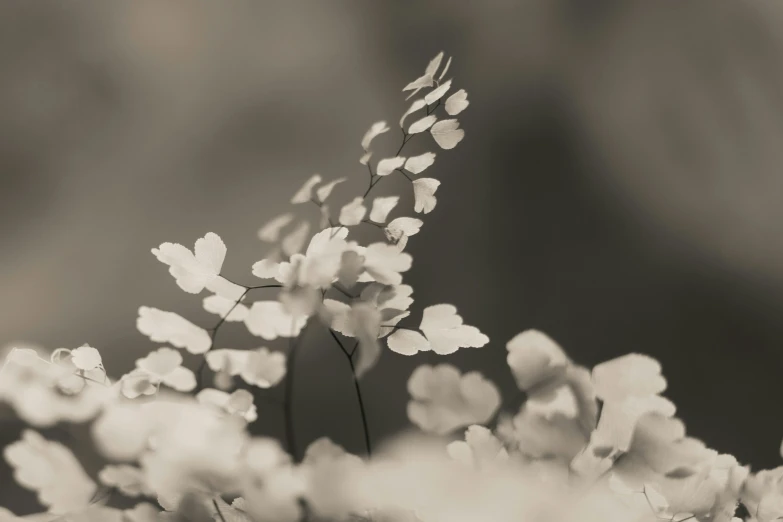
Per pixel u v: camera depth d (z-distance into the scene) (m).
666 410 0.46
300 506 0.46
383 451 0.46
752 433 0.57
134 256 0.57
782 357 0.57
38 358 0.48
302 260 0.48
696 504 0.47
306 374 0.56
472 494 0.46
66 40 0.57
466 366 0.56
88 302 0.57
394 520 0.46
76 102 0.57
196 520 0.47
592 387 0.47
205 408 0.47
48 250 0.57
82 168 0.57
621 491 0.47
